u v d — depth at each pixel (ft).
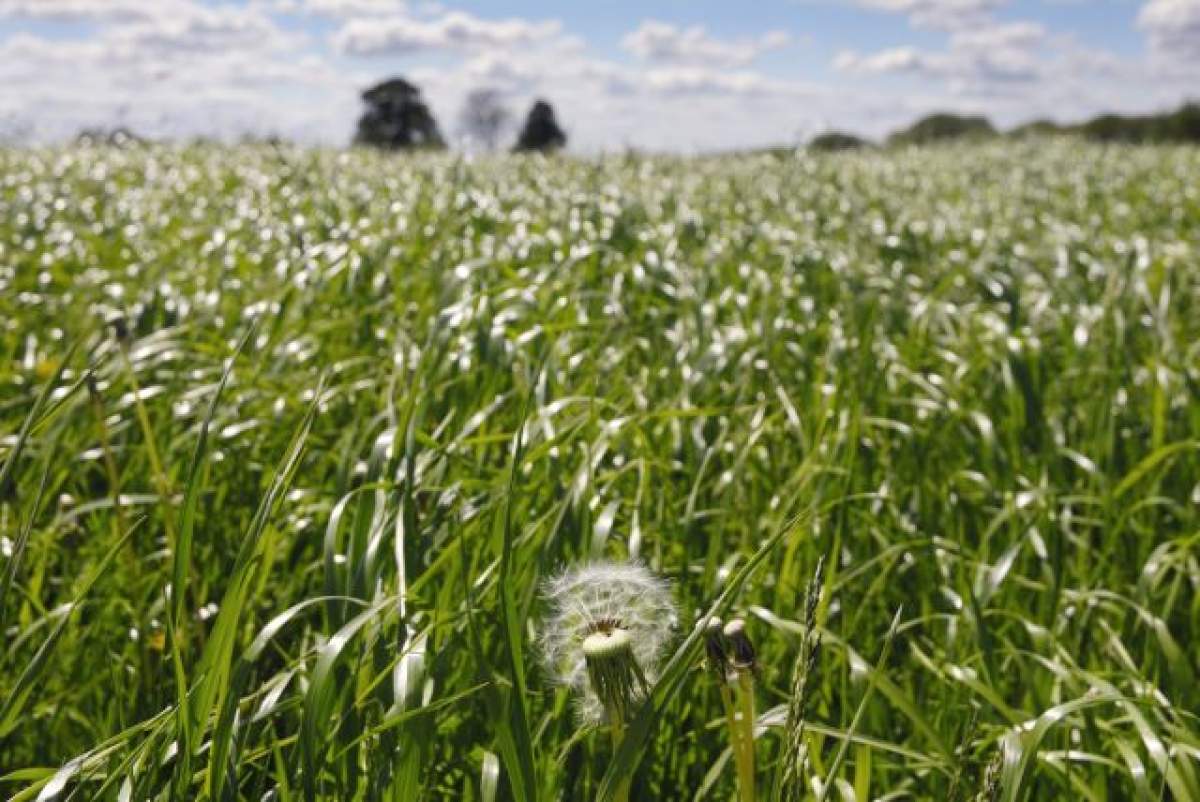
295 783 7.92
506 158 50.78
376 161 54.08
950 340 19.90
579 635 5.63
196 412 15.21
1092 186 56.08
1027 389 15.42
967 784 8.62
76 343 7.33
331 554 8.83
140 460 14.12
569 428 10.57
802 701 5.37
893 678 10.80
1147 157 77.10
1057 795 9.00
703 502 13.34
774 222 34.68
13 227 33.63
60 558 13.17
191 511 7.01
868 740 7.84
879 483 14.60
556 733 8.43
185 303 21.80
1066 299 23.63
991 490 13.89
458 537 9.11
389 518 9.07
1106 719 9.82
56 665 10.77
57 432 13.15
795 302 23.61
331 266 21.83
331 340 19.12
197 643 10.82
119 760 7.38
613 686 5.36
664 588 5.73
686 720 9.89
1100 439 14.85
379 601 8.30
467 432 11.72
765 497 13.93
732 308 22.13
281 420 15.43
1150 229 39.93
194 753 6.66
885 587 12.18
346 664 8.41
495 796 7.30
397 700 7.17
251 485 14.25
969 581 11.71
